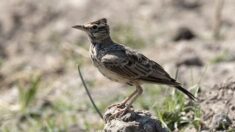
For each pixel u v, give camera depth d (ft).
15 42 70.38
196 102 41.32
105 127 35.06
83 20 71.51
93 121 46.65
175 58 57.41
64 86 57.31
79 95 53.36
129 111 36.06
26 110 51.67
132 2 72.79
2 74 64.39
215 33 65.41
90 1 73.41
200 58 57.98
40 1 74.13
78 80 57.72
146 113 35.63
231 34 66.18
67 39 69.15
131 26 68.08
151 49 62.49
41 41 69.82
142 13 71.15
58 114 49.85
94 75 58.29
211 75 52.42
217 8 66.03
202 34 66.39
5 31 71.61
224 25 68.49
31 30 71.61
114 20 70.54
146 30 67.67
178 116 40.34
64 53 65.46
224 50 58.29
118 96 50.19
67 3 73.56
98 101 50.60
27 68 65.10
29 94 52.75
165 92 45.32
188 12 71.41
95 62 38.91
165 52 60.08
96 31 38.75
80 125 46.60
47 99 53.62
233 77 42.06
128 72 37.65
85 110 49.55
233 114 39.65
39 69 64.85
